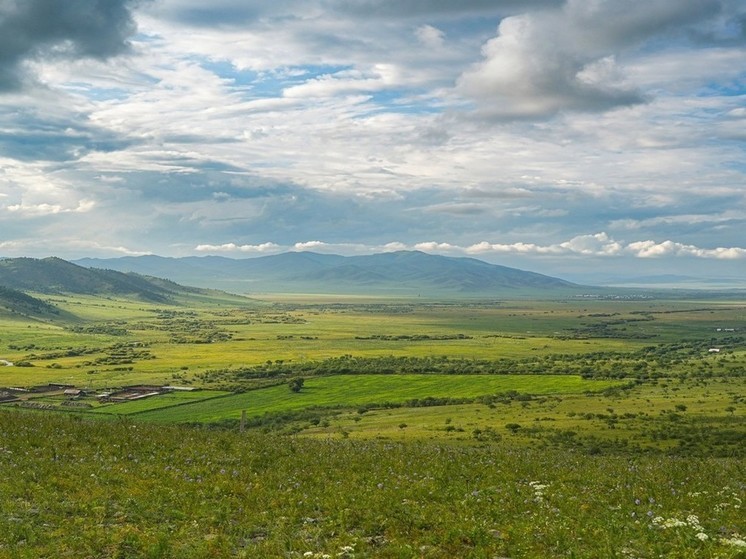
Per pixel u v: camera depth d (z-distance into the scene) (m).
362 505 25.11
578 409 154.25
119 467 30.66
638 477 32.38
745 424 127.00
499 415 146.62
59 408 164.88
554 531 21.33
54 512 23.56
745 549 18.72
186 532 21.94
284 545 20.72
